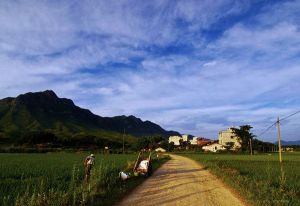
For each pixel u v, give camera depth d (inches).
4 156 2655.0
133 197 700.7
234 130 5693.9
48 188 727.1
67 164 1565.0
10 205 538.0
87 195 598.9
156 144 6274.6
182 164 2102.6
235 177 1011.9
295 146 7052.2
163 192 789.9
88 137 6643.7
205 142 7785.4
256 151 5403.5
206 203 655.8
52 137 6087.6
